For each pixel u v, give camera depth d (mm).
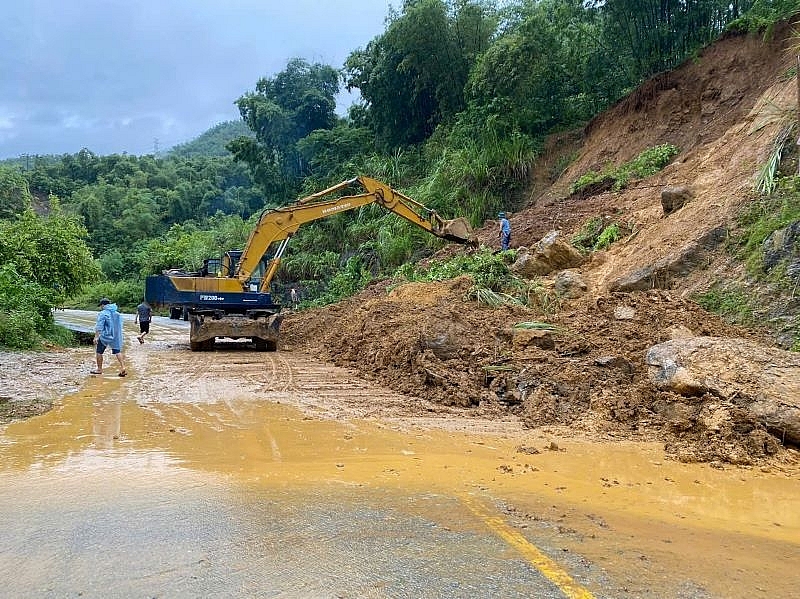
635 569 3787
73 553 3914
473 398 9117
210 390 10102
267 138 41250
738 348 8000
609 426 7684
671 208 14234
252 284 16750
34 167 91812
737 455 6402
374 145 34531
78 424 7695
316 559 3859
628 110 21562
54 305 18609
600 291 12883
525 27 24297
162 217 69688
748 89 18281
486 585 3527
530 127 24750
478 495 5258
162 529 4340
